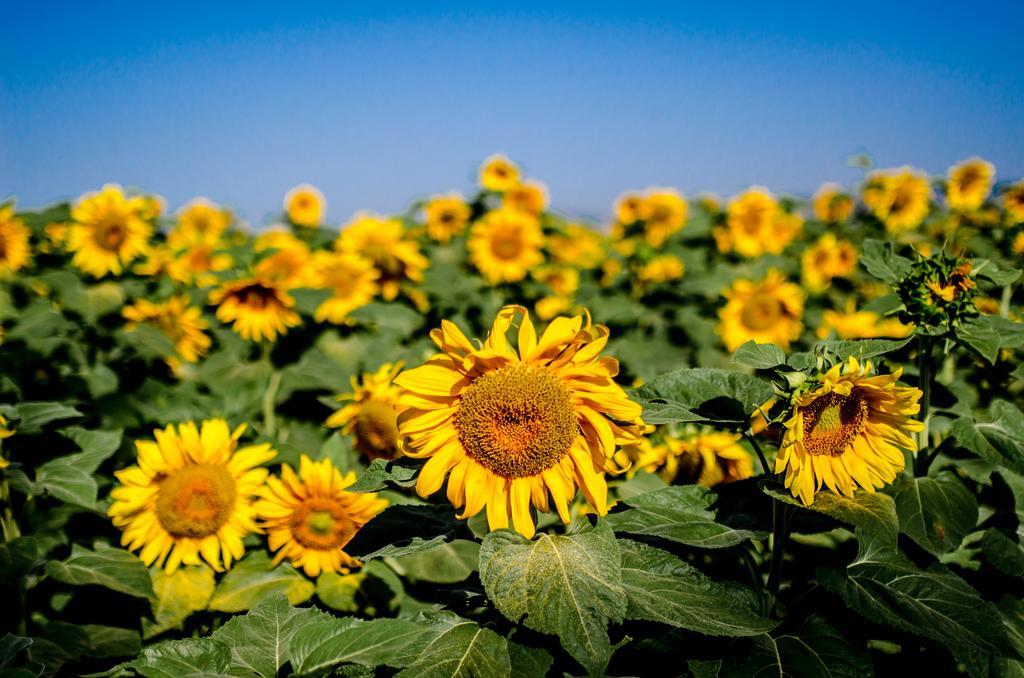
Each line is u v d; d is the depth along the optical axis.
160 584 1.31
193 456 1.35
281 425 1.90
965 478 1.33
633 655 0.84
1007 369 1.67
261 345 1.89
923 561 0.97
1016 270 1.07
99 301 1.95
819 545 1.44
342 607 1.31
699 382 0.96
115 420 1.55
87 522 1.41
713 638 0.84
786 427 0.84
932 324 1.01
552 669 0.80
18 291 2.01
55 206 2.32
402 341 2.19
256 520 1.40
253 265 2.00
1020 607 1.01
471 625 0.79
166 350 1.82
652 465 1.34
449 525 0.87
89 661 1.25
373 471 0.86
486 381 0.81
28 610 1.29
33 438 1.32
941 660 0.99
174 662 0.76
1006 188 2.89
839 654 0.81
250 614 0.85
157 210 2.25
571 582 0.74
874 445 0.87
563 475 0.82
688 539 0.85
